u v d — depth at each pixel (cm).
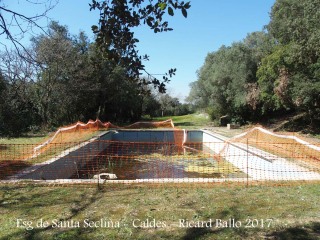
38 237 421
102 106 3275
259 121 2792
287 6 1806
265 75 2067
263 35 2720
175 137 2366
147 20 283
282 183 692
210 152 1777
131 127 2923
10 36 332
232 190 639
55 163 961
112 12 284
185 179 713
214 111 3162
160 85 300
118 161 1430
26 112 1188
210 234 431
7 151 1120
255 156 1090
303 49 1591
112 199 582
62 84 2388
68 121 2888
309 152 1096
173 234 432
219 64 2862
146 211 520
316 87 1611
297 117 2484
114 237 423
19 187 656
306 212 511
